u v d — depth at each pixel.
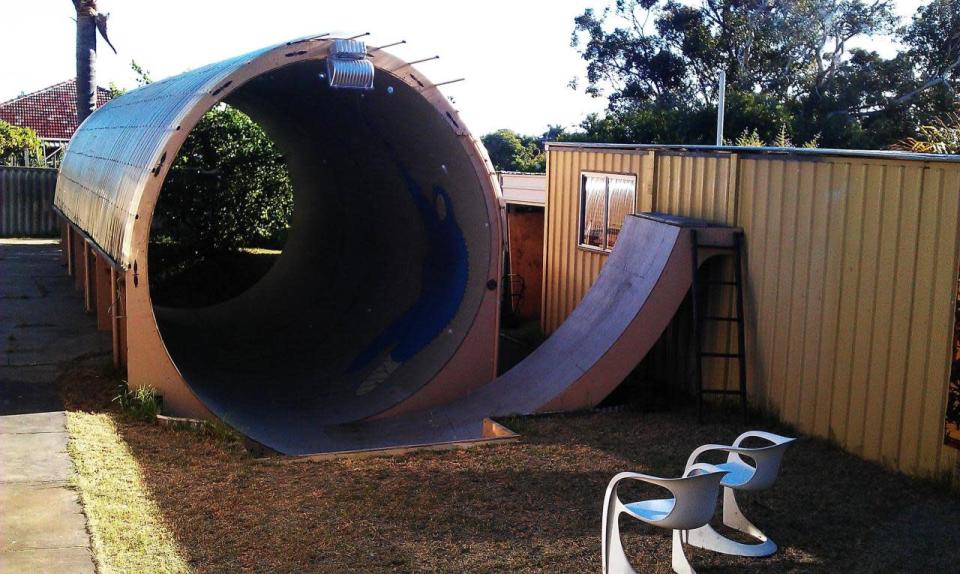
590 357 10.58
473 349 11.68
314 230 19.61
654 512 5.74
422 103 11.08
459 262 12.41
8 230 28.62
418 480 7.94
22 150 36.47
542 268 17.30
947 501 7.45
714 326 10.77
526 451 8.88
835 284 8.91
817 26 40.69
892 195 8.20
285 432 10.55
